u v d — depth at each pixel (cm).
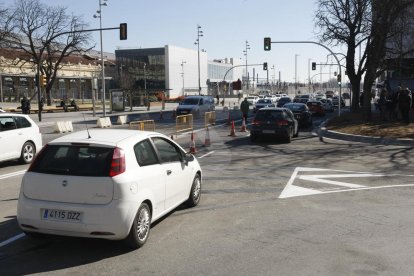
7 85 6291
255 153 1633
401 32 2655
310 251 600
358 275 518
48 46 5788
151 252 599
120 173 585
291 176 1162
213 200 898
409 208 828
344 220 750
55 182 585
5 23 5159
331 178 1130
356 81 3644
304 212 805
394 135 1945
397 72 3906
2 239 655
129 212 582
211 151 1695
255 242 639
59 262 565
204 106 3800
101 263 561
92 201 574
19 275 524
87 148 603
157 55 11388
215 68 14288
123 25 3284
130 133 676
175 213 795
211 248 614
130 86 8975
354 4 3344
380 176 1152
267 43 3841
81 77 7656
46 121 3562
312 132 2495
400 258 571
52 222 577
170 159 740
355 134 2073
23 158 1381
